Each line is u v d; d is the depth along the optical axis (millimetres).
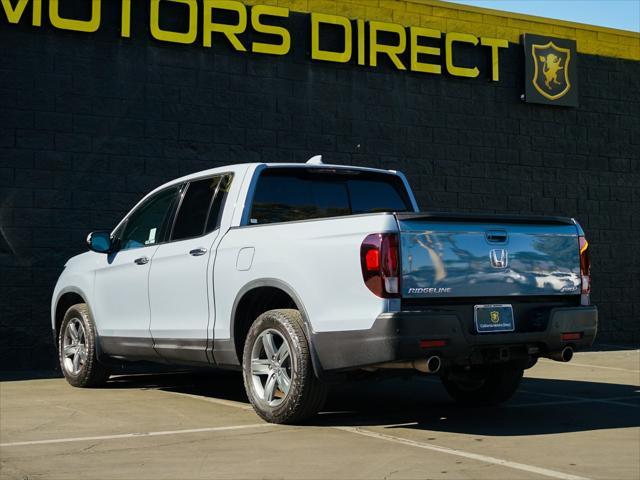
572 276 6914
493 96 14516
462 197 14125
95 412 7434
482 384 7605
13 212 11336
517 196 14586
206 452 5605
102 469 5113
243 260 6988
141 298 8227
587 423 6762
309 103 13102
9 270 11289
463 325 6148
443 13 14141
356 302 6086
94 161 11773
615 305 15297
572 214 15047
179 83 12297
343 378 6398
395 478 4836
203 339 7391
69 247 11570
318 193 7797
